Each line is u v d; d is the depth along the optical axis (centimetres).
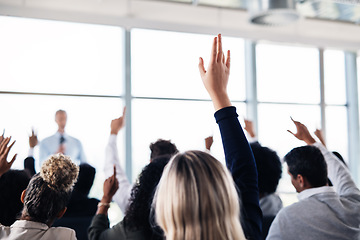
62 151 509
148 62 596
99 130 559
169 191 72
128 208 124
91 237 128
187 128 607
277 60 666
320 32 650
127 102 576
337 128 711
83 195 243
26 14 490
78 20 509
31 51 535
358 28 675
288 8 447
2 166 153
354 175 712
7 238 123
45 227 128
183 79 612
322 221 132
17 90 525
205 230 68
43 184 128
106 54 574
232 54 652
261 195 175
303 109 680
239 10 600
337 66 717
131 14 541
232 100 652
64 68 550
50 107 539
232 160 96
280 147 652
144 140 586
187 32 565
